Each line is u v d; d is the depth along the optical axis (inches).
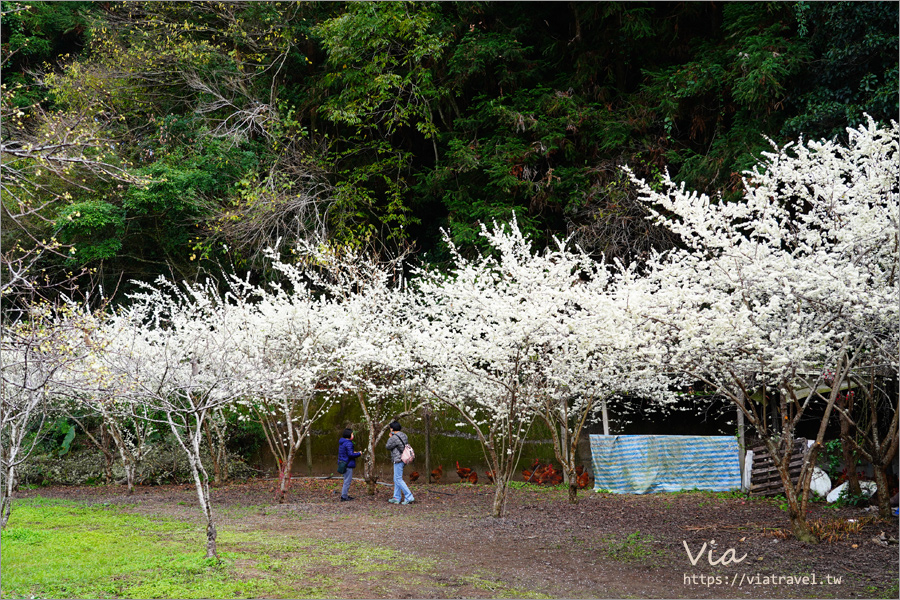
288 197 666.2
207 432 556.1
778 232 311.7
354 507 441.1
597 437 496.1
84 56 800.3
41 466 591.2
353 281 509.7
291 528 368.5
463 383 428.8
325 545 319.6
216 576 256.7
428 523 378.3
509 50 669.3
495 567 279.6
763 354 297.9
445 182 701.9
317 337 458.6
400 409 575.2
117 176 262.8
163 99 781.9
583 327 343.6
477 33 693.3
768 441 317.1
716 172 553.3
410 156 723.4
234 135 706.2
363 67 688.4
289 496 502.3
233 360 355.6
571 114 635.5
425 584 252.2
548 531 350.9
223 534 347.6
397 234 680.4
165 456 602.9
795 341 282.8
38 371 275.9
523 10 726.5
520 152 640.4
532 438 540.4
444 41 669.3
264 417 548.7
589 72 681.6
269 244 663.8
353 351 447.8
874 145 297.6
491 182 653.9
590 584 255.6
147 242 750.5
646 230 569.0
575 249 594.9
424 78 670.5
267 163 726.5
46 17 822.5
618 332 310.0
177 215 716.0
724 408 478.9
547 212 670.5
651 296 301.9
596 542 323.6
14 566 275.7
